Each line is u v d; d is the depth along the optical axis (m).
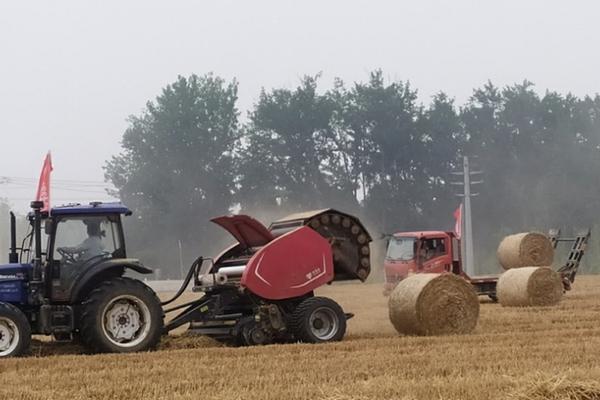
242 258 19.16
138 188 69.62
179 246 65.00
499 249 33.97
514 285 28.03
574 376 11.91
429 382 12.29
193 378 13.26
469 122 74.94
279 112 71.75
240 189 71.50
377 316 25.69
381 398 11.23
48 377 13.54
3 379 13.42
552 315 24.00
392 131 71.56
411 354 15.52
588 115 75.75
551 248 33.53
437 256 33.91
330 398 11.18
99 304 16.45
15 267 16.75
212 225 69.38
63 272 16.77
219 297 18.25
